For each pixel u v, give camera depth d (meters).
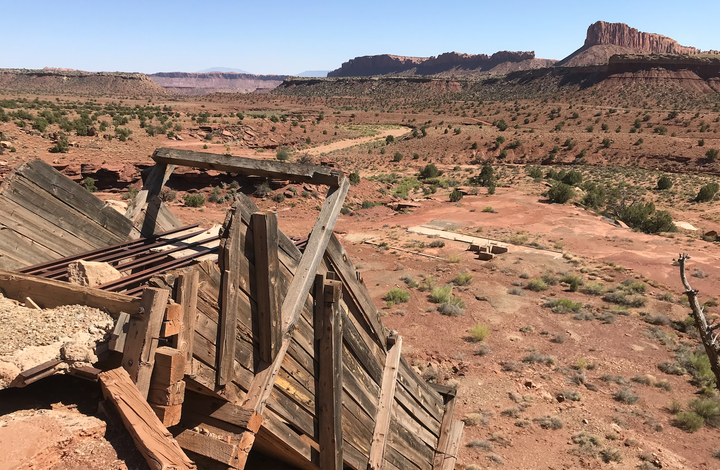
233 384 4.10
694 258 35.94
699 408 14.46
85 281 4.19
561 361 18.12
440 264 32.41
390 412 6.60
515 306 24.23
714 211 61.84
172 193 48.69
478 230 43.22
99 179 50.69
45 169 5.04
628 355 18.91
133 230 5.88
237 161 5.42
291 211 50.19
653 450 12.39
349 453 5.71
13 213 4.76
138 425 3.09
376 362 6.49
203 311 3.72
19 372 3.09
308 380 5.06
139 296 3.62
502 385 15.86
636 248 38.66
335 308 5.16
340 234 42.38
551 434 13.09
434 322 21.70
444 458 7.91
